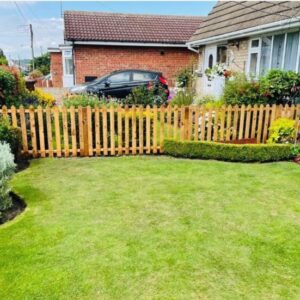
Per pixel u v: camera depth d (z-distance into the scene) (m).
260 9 10.91
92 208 4.54
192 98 10.77
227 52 13.70
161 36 19.06
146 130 7.39
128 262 3.30
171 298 2.83
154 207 4.59
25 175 5.94
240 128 7.68
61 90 18.42
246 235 3.85
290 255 3.45
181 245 3.62
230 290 2.93
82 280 3.04
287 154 6.98
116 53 18.34
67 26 18.73
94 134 7.43
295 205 4.71
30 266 3.23
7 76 8.12
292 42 9.39
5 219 4.26
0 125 6.32
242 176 5.94
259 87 8.32
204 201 4.80
